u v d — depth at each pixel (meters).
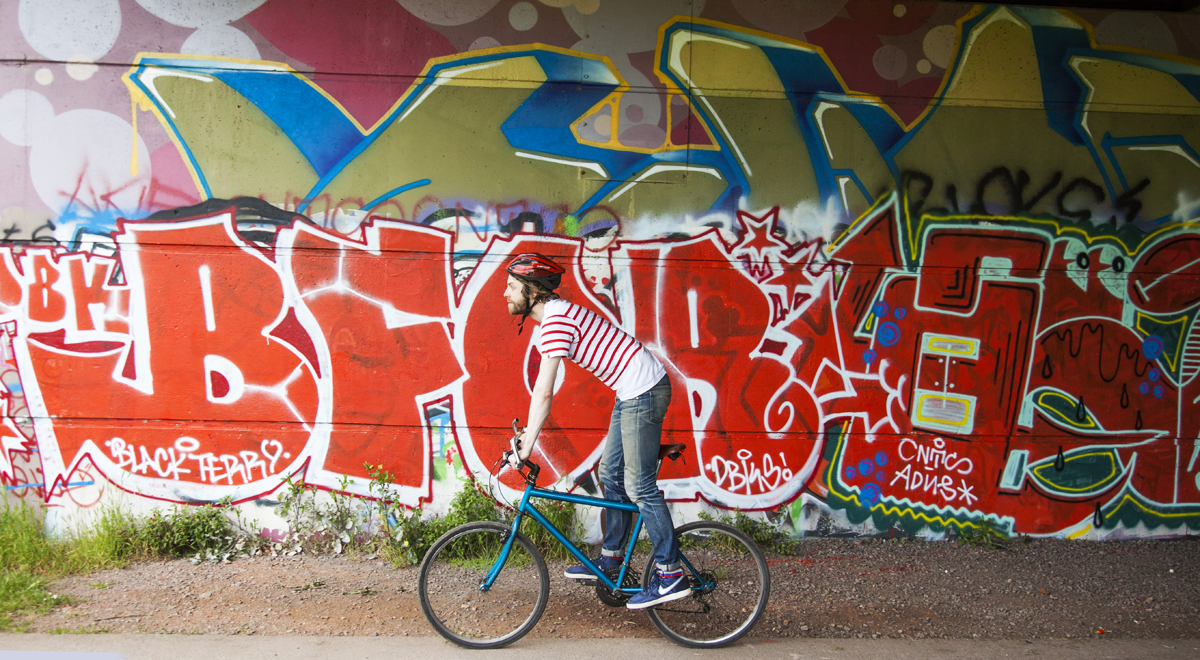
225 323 4.39
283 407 4.43
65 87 4.27
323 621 3.49
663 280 4.52
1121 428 4.66
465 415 4.49
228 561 4.20
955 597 3.91
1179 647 3.40
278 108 4.37
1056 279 4.61
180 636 3.29
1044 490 4.65
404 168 4.41
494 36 4.42
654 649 3.28
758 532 4.55
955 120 4.59
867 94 4.56
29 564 3.93
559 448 4.50
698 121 4.51
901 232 4.59
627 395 3.22
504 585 3.44
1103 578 4.17
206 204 4.35
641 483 3.23
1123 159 4.62
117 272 4.33
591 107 4.46
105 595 3.70
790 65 4.54
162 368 4.37
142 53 4.30
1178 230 4.64
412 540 4.30
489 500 4.41
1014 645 3.40
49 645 3.15
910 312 4.59
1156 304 4.65
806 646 3.35
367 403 4.46
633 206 4.50
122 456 4.36
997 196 4.59
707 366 4.56
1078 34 4.59
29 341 4.32
